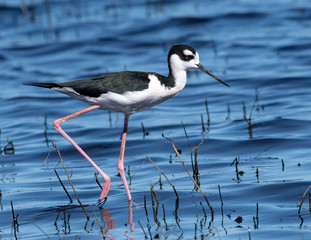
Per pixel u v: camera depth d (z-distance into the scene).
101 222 8.95
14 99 17.64
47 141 13.75
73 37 24.33
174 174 11.05
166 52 21.92
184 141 13.09
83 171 11.61
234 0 28.58
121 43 23.42
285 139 12.65
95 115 16.06
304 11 25.69
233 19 25.41
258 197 9.58
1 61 21.88
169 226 8.62
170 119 15.10
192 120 14.84
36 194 10.30
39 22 26.58
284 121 13.96
